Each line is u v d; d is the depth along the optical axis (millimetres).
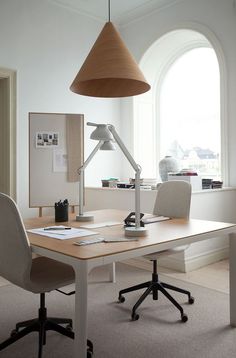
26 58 4164
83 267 1393
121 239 1737
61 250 1527
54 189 3660
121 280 3104
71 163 3748
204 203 3480
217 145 4539
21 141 4125
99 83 2090
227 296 2691
